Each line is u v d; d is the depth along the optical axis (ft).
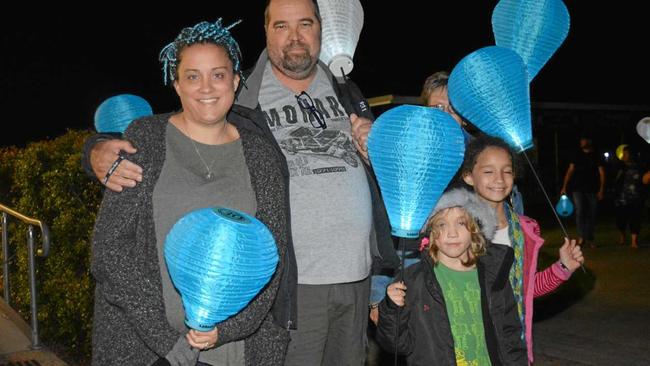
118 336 8.32
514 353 10.57
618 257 33.81
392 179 8.66
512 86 10.23
